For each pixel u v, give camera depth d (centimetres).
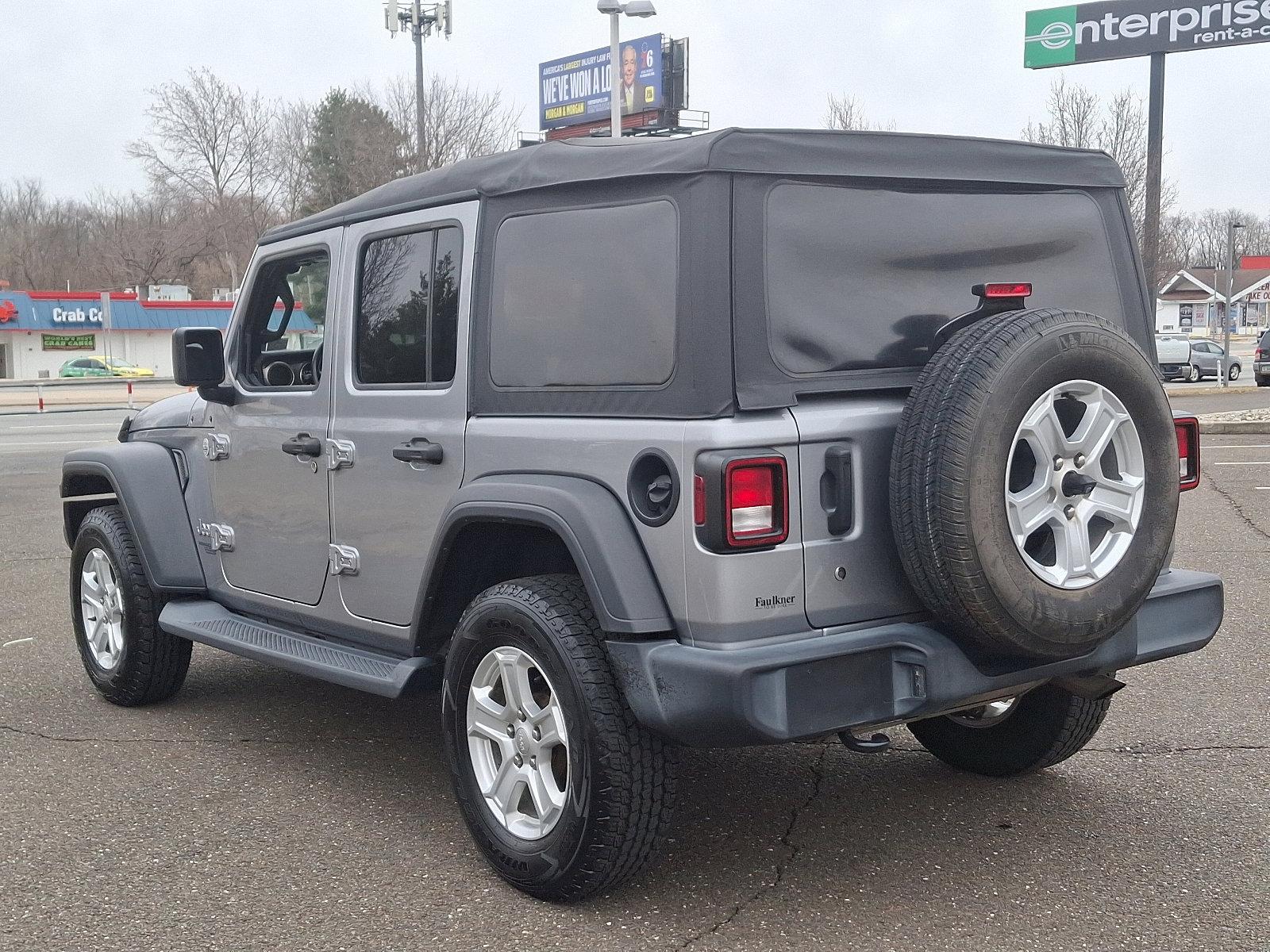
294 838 408
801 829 406
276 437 475
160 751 500
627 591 322
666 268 329
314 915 350
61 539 1075
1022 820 411
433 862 387
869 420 331
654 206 335
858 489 329
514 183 377
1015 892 356
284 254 483
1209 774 451
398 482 413
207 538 529
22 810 436
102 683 563
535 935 335
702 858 384
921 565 315
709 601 313
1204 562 841
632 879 349
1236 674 579
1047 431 318
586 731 331
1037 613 316
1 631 720
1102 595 327
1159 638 374
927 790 441
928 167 359
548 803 351
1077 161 394
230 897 362
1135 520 336
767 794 439
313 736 518
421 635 402
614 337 342
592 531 329
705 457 312
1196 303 10012
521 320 372
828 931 333
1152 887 357
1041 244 383
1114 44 3008
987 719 447
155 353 6912
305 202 6050
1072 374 319
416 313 413
